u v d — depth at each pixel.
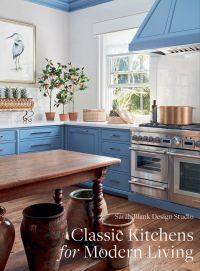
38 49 4.86
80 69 5.12
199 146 3.12
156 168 3.55
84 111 4.48
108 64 4.86
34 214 2.19
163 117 3.60
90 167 2.09
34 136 4.18
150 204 3.64
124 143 3.84
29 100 4.48
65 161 2.21
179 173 3.31
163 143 3.41
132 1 4.37
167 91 4.04
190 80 3.82
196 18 3.26
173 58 3.95
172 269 2.28
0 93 4.41
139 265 2.33
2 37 4.40
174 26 3.40
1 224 1.83
